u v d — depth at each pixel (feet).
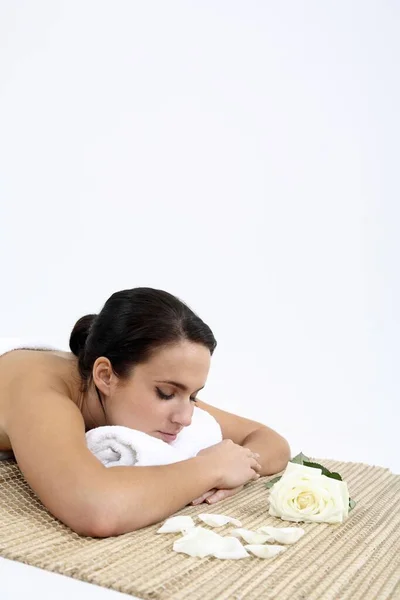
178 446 6.08
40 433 5.10
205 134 12.85
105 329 5.81
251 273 12.27
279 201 12.34
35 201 13.05
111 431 5.57
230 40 12.94
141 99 13.15
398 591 4.20
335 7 12.57
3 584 4.17
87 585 4.18
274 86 12.66
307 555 4.71
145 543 4.77
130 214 12.92
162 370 5.59
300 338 11.83
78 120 13.20
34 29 13.39
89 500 4.75
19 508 5.35
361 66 12.32
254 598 3.99
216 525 5.20
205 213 12.64
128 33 13.26
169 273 12.67
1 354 6.23
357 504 6.08
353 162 12.14
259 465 6.27
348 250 11.91
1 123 13.34
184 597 3.97
